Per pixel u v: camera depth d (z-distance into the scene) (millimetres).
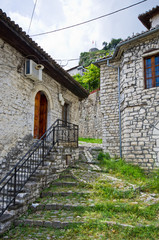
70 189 5141
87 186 5289
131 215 3674
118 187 5207
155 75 7621
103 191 4914
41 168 5207
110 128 9383
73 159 7656
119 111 9047
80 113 21734
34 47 5789
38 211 4160
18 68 5922
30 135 6426
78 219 3600
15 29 4930
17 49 5836
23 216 3898
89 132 19859
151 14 9453
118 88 9359
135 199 4566
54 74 7738
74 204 4207
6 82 5363
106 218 3555
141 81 7750
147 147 7293
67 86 9180
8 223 3520
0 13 4305
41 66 6242
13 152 5516
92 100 20234
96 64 10328
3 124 5180
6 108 5324
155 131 7180
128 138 7820
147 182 5793
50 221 3566
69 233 3203
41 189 4961
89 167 7352
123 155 8422
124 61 8352
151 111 7367
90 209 3980
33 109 6676
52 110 7957
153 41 7609
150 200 4453
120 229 3164
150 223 3369
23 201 4031
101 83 10000
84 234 3141
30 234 3312
